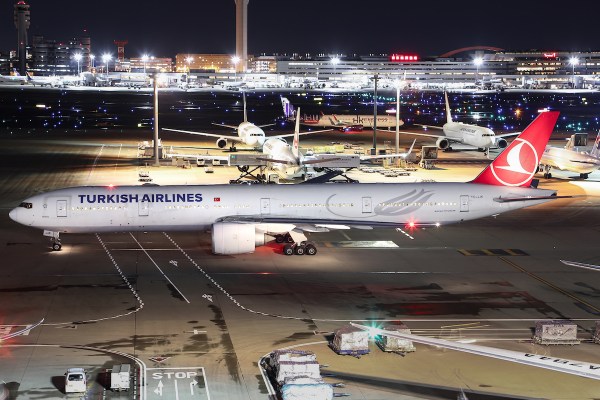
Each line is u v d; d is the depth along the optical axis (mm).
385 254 141250
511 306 110438
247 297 113375
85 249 142500
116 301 110625
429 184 145750
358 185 144750
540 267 132625
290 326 100562
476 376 84250
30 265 130500
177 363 87188
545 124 143875
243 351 91188
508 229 163875
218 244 133625
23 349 90938
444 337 97062
